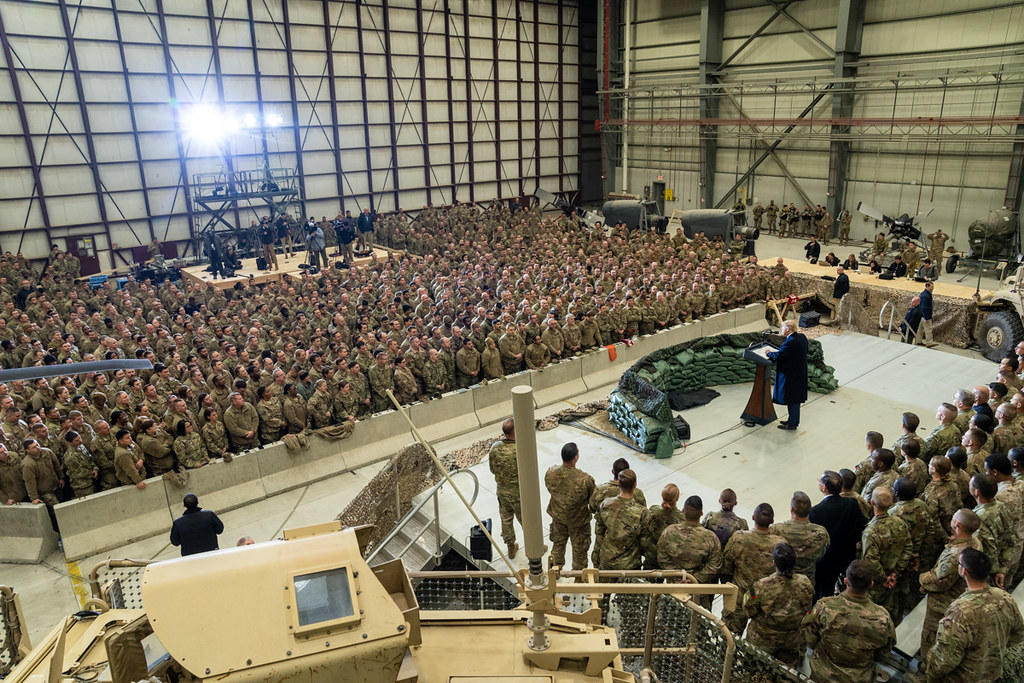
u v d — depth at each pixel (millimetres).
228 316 18359
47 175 25844
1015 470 7609
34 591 9398
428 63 34406
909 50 28797
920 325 18516
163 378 13047
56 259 25812
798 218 33688
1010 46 25922
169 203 28797
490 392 14234
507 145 38750
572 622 4609
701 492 10719
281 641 3256
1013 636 5605
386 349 14094
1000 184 26906
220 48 28531
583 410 13891
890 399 14148
